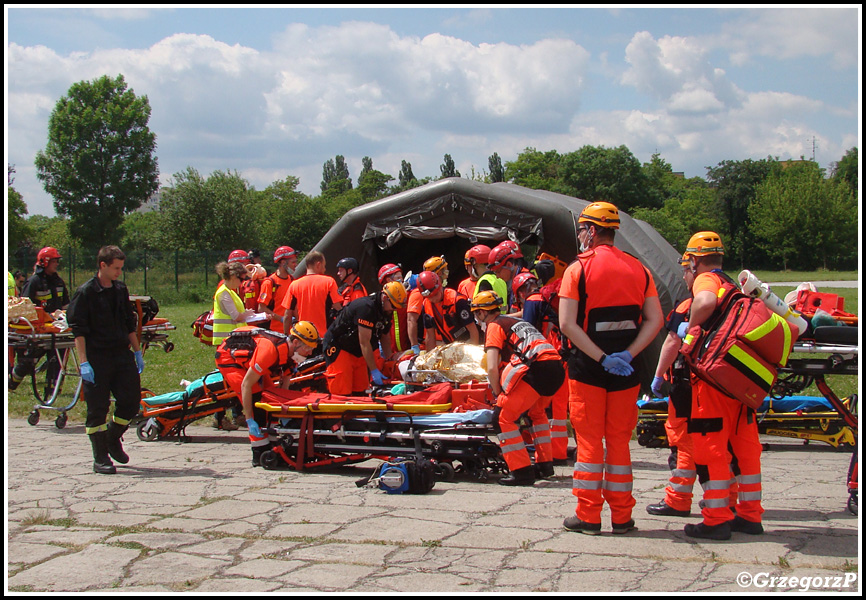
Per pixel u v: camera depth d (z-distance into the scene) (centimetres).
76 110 5750
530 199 1053
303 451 675
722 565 411
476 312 621
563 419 706
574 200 1214
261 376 699
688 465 520
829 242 7488
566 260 1065
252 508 545
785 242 7581
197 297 3875
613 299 465
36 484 629
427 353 762
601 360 457
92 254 3822
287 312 920
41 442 829
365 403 670
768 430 784
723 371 448
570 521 482
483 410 643
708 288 470
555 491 596
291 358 709
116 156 5794
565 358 579
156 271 3897
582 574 400
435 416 649
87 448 795
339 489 607
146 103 5869
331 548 450
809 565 410
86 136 5703
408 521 507
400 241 1398
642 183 8212
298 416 687
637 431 802
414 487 588
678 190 10006
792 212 7512
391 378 859
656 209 8012
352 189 11650
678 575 396
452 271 1525
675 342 511
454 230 1079
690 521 510
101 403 672
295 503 560
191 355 1600
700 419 467
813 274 6712
